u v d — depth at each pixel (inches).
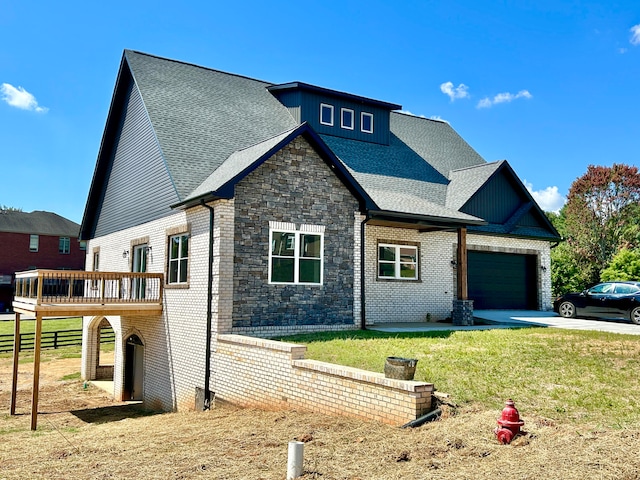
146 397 679.7
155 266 668.7
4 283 2097.7
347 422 313.0
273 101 851.4
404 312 724.7
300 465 222.2
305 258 580.1
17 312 636.1
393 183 780.0
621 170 1718.8
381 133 897.5
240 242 536.7
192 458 273.9
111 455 309.3
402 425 280.7
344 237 609.6
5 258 2127.2
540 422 257.4
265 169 558.9
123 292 770.8
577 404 282.4
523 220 879.1
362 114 880.3
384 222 669.9
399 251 732.7
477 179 837.2
